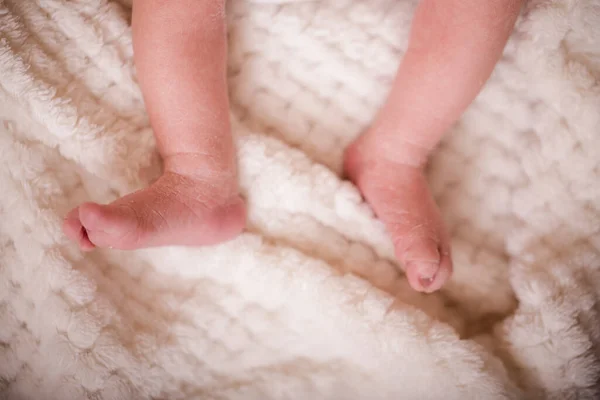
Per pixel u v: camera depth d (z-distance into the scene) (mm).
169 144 365
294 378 379
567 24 392
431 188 403
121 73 408
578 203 387
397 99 367
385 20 413
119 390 368
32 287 375
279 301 380
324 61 416
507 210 398
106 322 373
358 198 389
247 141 395
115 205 340
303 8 419
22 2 411
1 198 385
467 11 344
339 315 372
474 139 405
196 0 353
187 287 389
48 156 391
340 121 413
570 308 369
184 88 357
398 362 368
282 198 391
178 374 377
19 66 392
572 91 388
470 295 390
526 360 372
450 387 365
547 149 392
